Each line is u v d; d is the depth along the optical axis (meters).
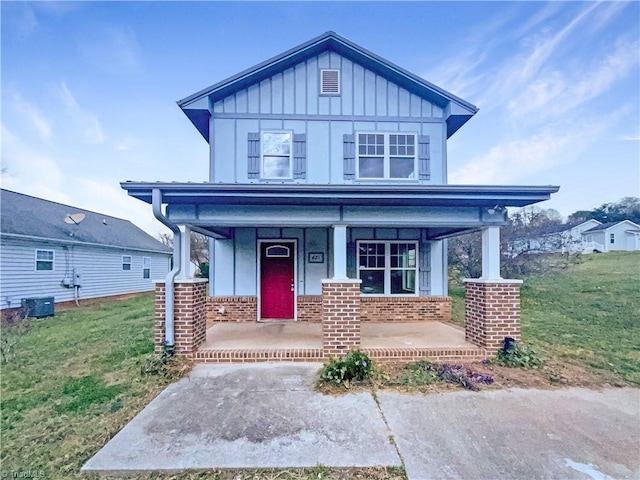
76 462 3.22
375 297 9.26
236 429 3.75
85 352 7.02
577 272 17.45
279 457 3.23
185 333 5.93
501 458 3.21
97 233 17.31
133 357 6.50
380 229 9.35
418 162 9.03
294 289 9.18
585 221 32.38
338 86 9.06
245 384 5.02
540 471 3.01
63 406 4.47
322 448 3.38
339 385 4.91
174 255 6.13
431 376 5.23
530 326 9.03
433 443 3.46
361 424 3.86
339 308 5.96
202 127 9.55
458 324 8.91
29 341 8.07
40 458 3.30
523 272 15.76
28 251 12.69
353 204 6.08
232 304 9.03
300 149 8.88
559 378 5.22
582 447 3.39
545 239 15.88
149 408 4.29
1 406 4.49
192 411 4.19
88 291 15.70
